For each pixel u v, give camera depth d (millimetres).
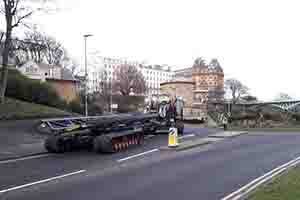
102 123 15562
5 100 30875
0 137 19000
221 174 10109
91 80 86562
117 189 8359
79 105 41125
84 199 7500
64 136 14945
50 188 8578
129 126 17219
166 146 16797
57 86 54312
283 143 18656
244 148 16422
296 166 10914
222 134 23938
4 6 28938
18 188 8625
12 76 35875
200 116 46000
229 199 7305
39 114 28438
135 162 12422
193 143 17922
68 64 75938
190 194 7793
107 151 14453
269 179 9266
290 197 6699
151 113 22328
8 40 29438
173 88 74125
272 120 36875
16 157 13727
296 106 40344
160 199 7410
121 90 88250
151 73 150625
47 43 55406
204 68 98625
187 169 10938
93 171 10781
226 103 44188
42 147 16328
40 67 58500
